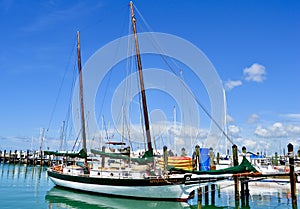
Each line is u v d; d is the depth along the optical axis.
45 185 47.41
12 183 49.38
